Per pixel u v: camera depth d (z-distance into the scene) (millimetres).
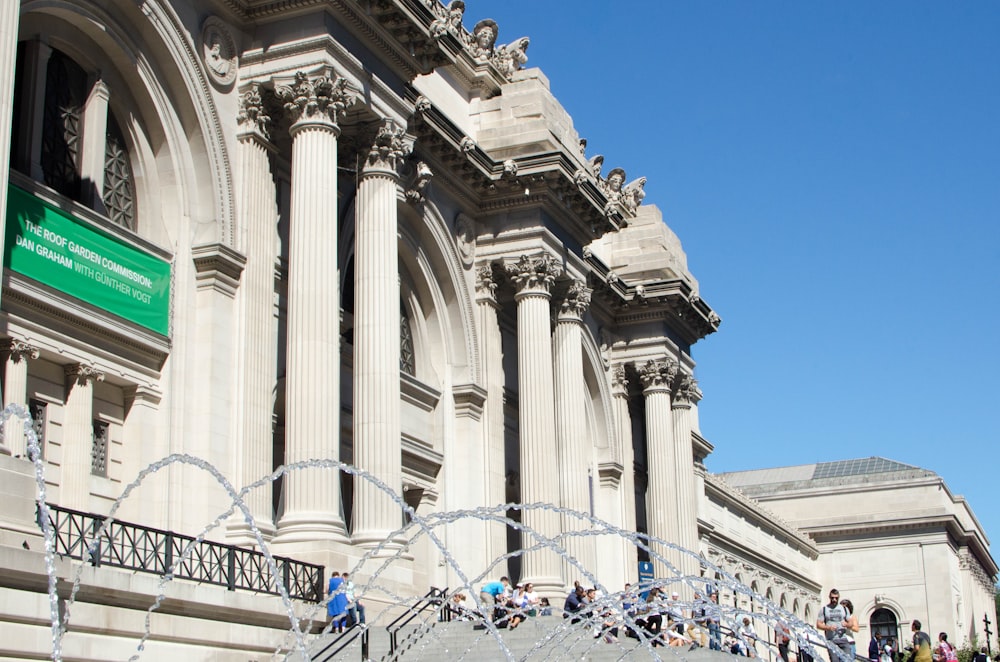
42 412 31625
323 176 36500
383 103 39344
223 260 35594
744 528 94500
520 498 50531
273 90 37312
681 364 65938
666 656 35188
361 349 38531
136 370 33625
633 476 64812
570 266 53062
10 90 27750
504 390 53500
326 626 31250
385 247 39188
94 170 33562
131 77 34750
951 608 117688
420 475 46938
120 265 33250
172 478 33469
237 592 28812
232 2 37000
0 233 27016
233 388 35500
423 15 40062
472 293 50719
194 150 35969
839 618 33531
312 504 34344
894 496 121312
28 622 22359
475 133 52438
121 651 24875
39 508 23719
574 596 38156
